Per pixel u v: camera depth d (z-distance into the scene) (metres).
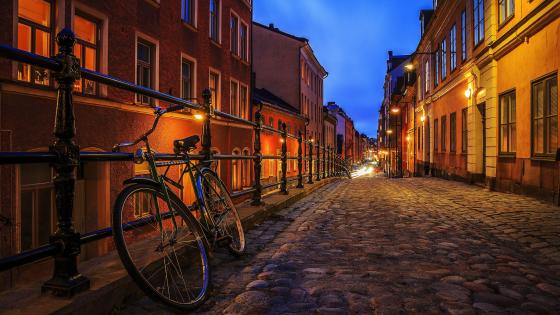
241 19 22.58
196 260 3.82
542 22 9.20
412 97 34.47
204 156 4.72
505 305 2.97
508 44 11.21
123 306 2.76
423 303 3.00
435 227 6.39
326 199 11.05
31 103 8.58
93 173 10.65
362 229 6.27
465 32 16.45
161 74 14.03
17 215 8.17
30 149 8.54
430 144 25.56
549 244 4.93
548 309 2.89
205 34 17.72
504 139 12.09
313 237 5.61
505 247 4.96
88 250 10.59
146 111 12.65
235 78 21.58
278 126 30.81
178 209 3.24
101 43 10.98
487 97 13.20
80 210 10.38
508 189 11.55
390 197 11.48
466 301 3.05
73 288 2.40
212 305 2.97
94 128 10.38
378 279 3.60
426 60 27.08
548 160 9.02
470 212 7.97
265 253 4.64
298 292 3.25
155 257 3.07
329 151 23.25
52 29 9.43
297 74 39.22
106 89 10.88
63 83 2.44
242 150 22.39
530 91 10.07
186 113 14.81
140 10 12.74
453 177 18.97
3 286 7.54
